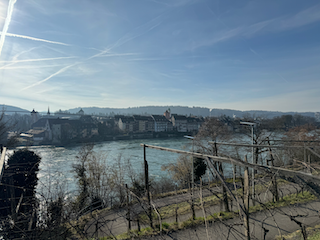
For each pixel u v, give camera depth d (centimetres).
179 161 3077
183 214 1453
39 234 955
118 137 10544
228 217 1198
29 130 9906
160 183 3169
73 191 2262
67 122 10325
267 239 919
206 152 2134
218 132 3000
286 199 1264
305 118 7869
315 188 997
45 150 7194
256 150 2169
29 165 1773
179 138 11606
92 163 2539
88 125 11250
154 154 6306
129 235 1214
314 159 1827
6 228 916
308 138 3328
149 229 1250
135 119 13488
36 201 1111
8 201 1345
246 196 635
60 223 1080
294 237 882
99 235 1303
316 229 904
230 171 2409
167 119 15612
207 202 1552
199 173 2691
